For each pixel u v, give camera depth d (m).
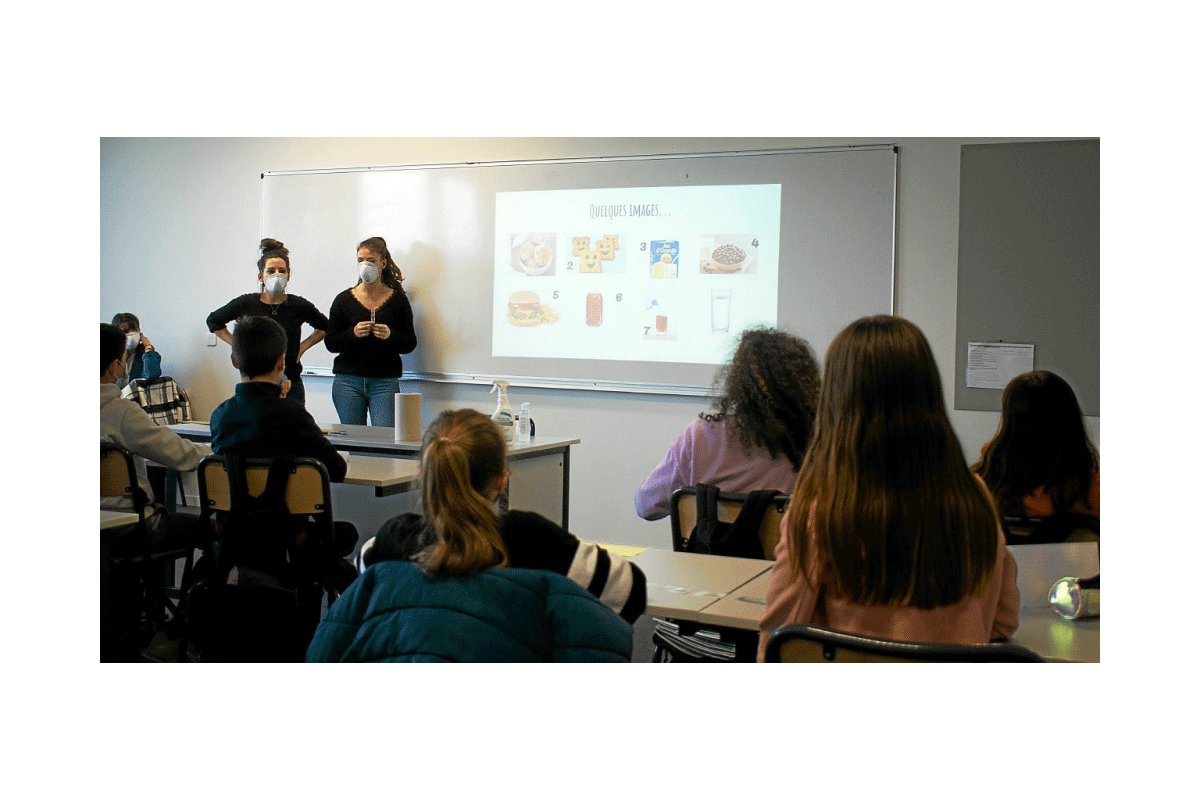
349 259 5.84
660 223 5.18
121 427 3.00
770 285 4.98
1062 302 4.48
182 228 6.27
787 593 1.46
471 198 5.55
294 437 2.76
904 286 4.74
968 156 4.59
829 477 1.42
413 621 1.33
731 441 2.26
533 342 5.45
